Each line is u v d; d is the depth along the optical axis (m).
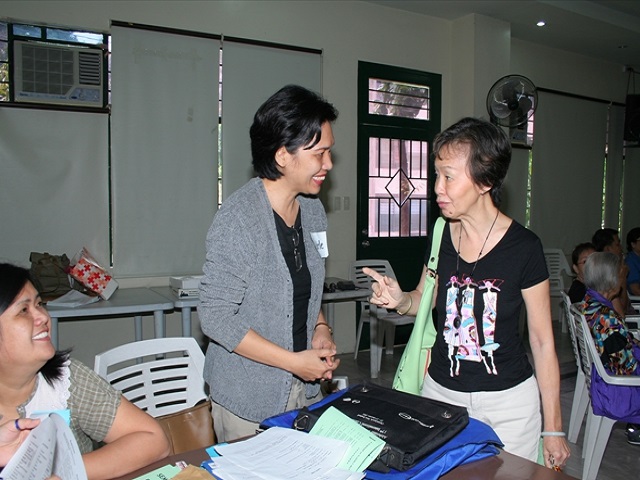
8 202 3.65
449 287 1.50
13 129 3.64
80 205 3.87
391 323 4.45
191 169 4.22
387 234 5.22
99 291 3.44
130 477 1.10
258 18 4.45
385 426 1.09
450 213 1.42
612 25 5.59
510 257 1.41
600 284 2.72
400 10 5.16
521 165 6.14
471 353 1.43
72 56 3.78
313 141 1.31
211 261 1.33
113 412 1.25
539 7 5.05
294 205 1.51
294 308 1.46
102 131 3.90
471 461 1.12
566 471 2.76
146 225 4.08
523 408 1.41
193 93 4.19
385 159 5.17
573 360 4.74
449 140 1.38
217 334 1.31
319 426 1.13
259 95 4.47
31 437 0.85
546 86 6.42
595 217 6.98
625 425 3.34
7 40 3.61
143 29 3.97
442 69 5.45
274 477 0.97
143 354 1.87
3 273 1.08
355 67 4.95
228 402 1.40
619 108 7.17
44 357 1.09
